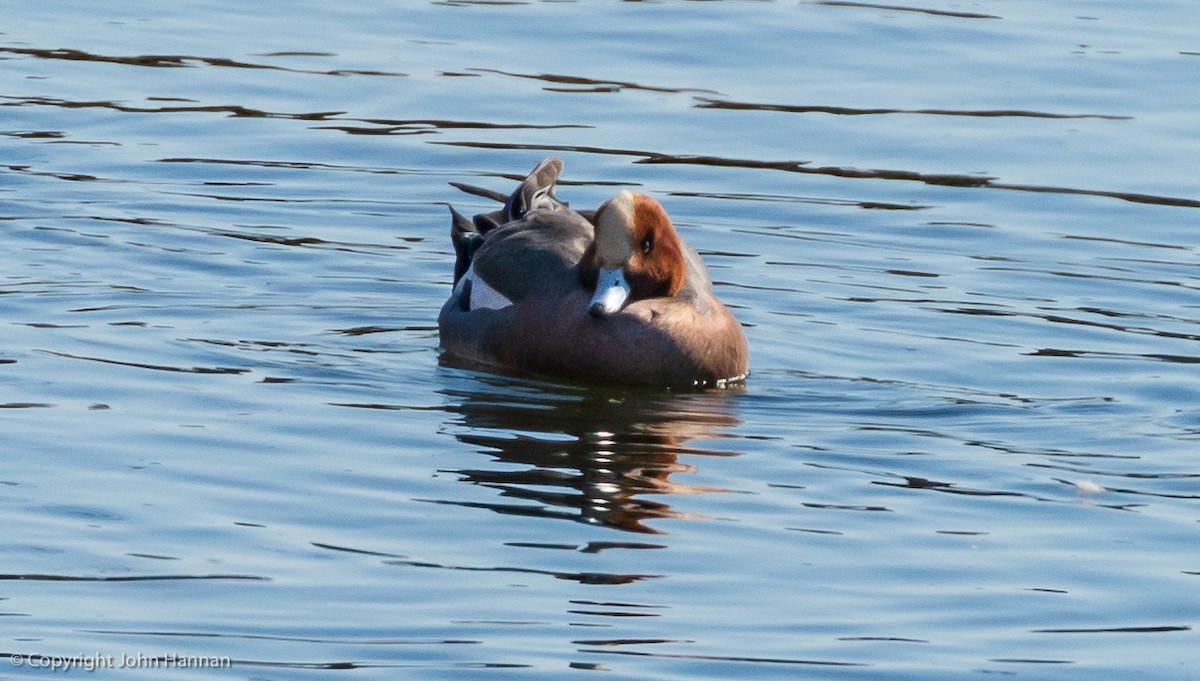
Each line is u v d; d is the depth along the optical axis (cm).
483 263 3488
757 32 5544
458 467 2695
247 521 2441
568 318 3256
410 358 3344
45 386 2980
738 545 2420
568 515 2512
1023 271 3878
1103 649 2123
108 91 4947
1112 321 3591
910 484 2683
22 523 2391
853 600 2252
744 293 3738
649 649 2098
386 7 5806
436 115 4831
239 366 3186
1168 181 4431
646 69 5234
